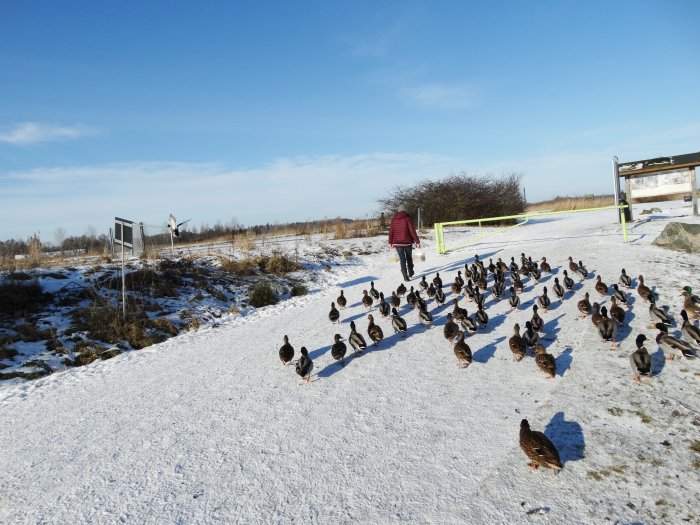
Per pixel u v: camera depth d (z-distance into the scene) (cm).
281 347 959
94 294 1362
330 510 507
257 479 570
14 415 798
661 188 2103
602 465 544
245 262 1872
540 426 625
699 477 515
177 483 574
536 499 498
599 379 731
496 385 754
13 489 584
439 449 599
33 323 1169
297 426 688
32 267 1527
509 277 1448
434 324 1084
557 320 1009
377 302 1351
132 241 1292
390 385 791
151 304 1375
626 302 1018
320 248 2347
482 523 469
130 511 528
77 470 618
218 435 682
